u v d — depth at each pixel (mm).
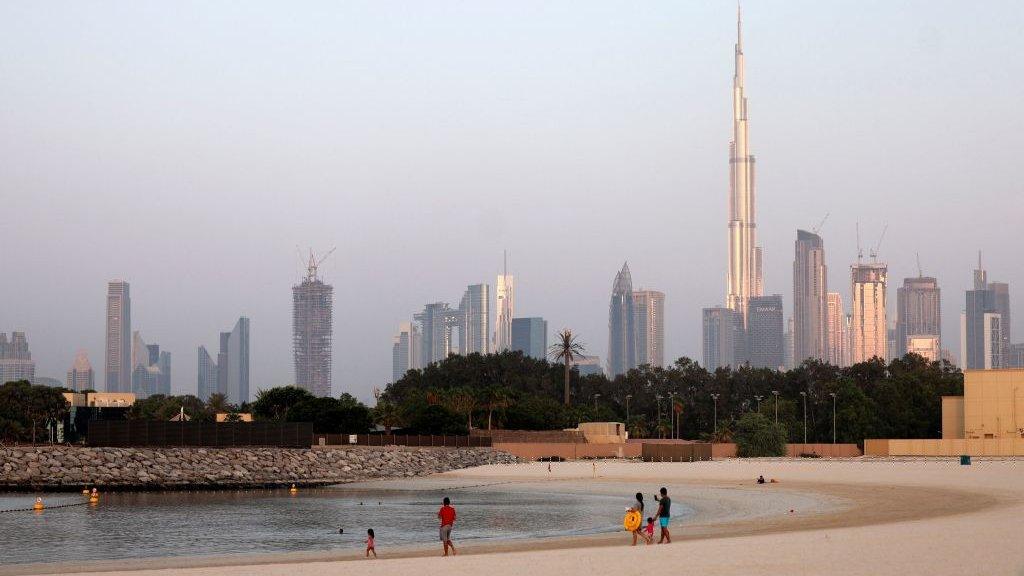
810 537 55188
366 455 156375
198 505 104250
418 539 71375
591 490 120438
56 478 129875
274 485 136250
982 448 183875
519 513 91250
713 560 46781
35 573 51594
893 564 44531
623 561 47344
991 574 41594
